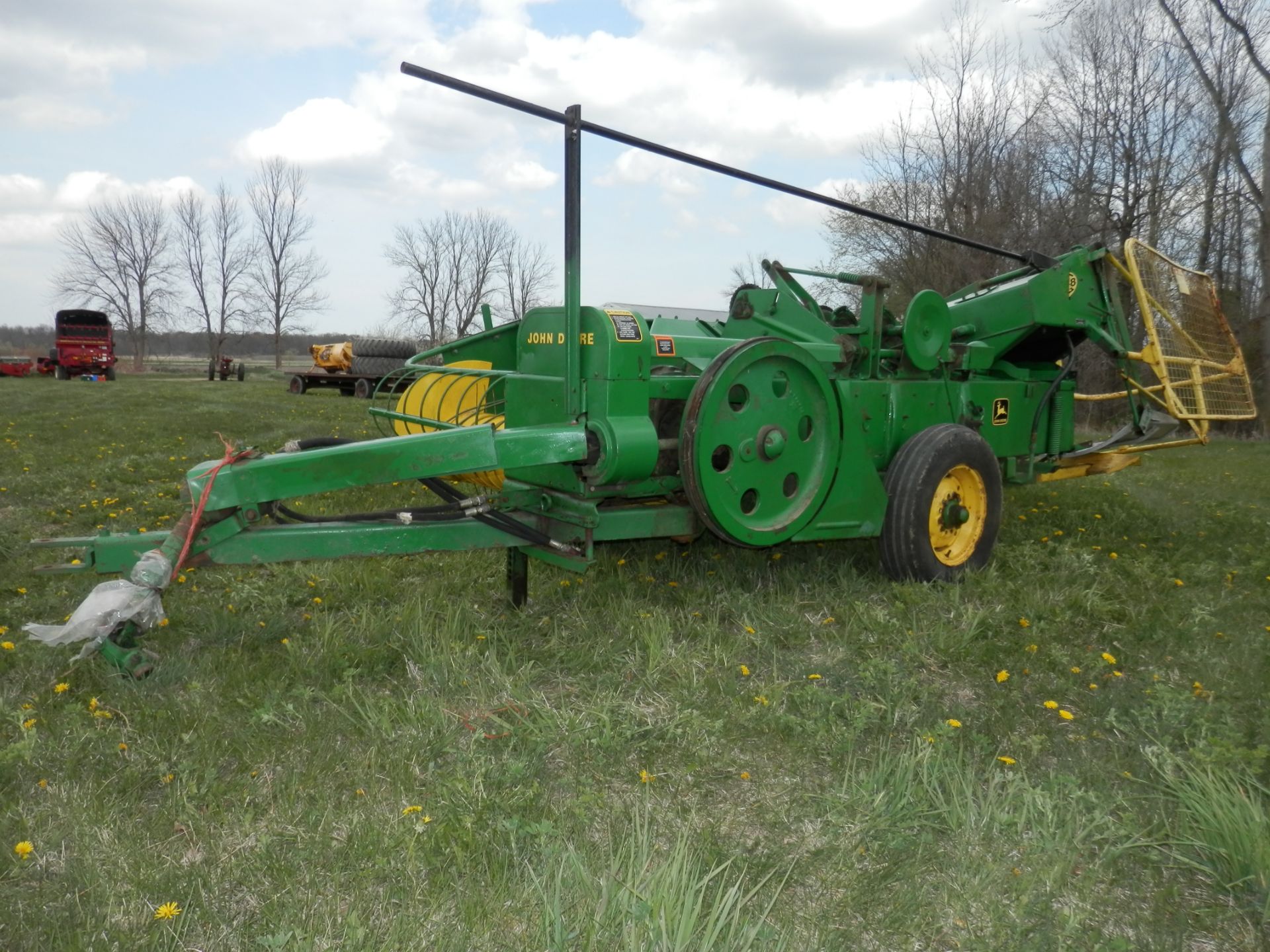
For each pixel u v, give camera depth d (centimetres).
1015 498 877
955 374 615
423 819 279
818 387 499
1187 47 1875
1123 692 393
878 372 567
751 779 321
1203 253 2517
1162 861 278
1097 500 874
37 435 1392
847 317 617
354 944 228
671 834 287
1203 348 710
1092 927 247
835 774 325
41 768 314
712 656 432
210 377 4391
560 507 467
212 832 281
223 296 6425
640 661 425
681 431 458
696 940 228
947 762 322
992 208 2659
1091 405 2503
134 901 247
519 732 346
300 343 10294
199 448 1302
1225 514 837
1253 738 348
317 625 453
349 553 413
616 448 434
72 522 738
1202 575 581
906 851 274
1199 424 688
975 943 235
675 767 326
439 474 404
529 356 496
